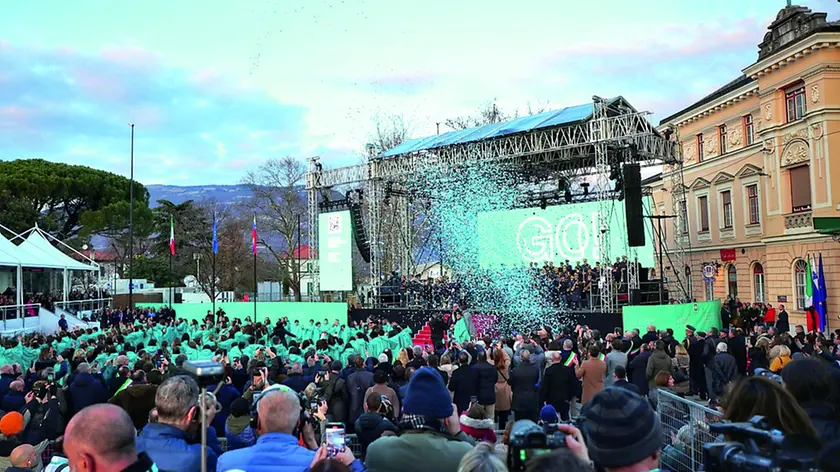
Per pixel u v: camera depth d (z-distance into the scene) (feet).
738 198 108.78
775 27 93.15
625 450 7.75
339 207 115.65
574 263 93.15
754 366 40.83
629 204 73.20
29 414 28.76
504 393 36.91
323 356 41.73
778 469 6.97
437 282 102.58
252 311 108.58
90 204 182.19
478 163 93.30
